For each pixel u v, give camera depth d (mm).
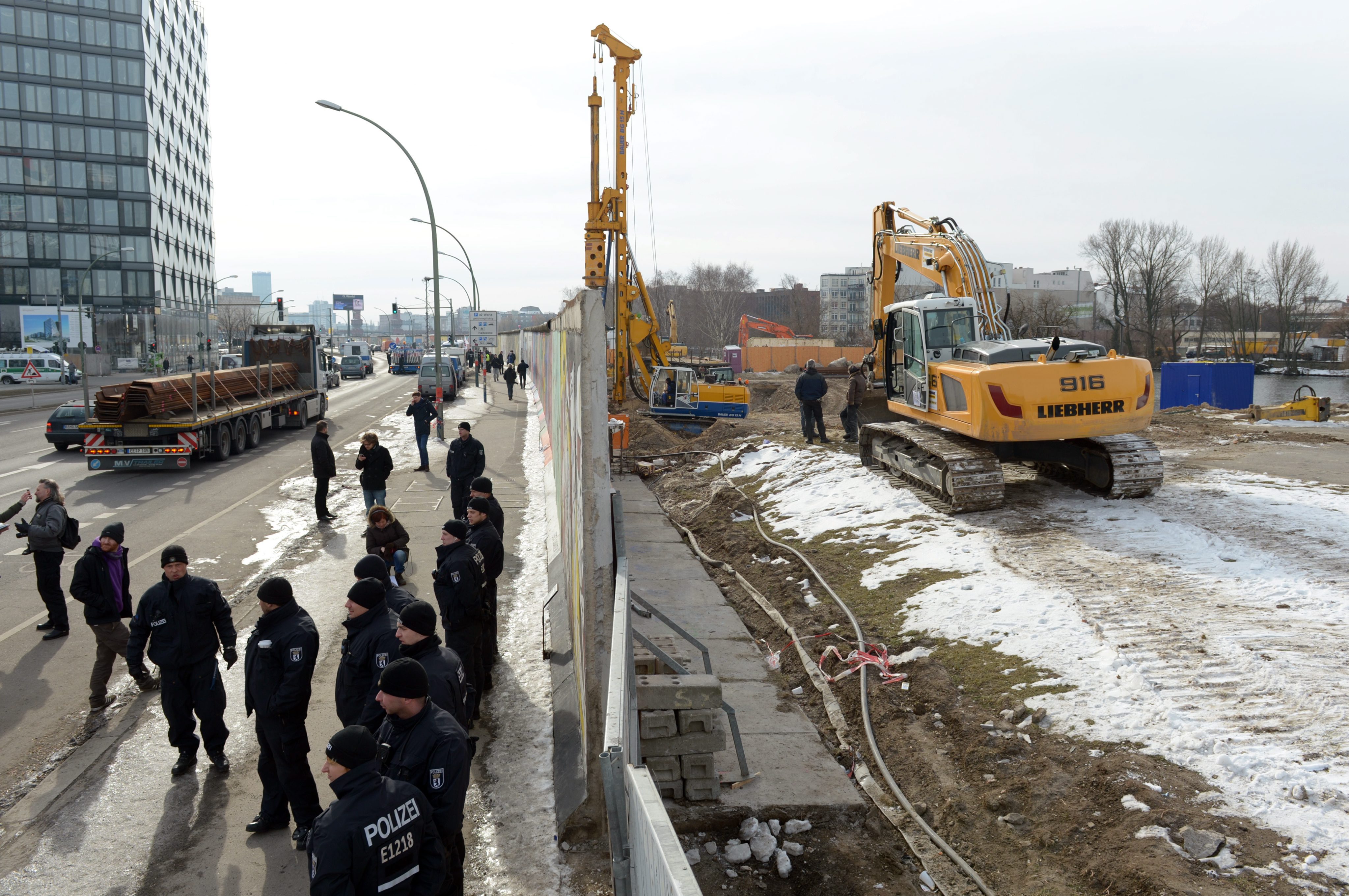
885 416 19625
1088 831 5418
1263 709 6117
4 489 17875
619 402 27641
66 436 22641
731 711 7203
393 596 6453
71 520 9664
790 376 58500
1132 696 6512
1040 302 69938
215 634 6676
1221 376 28219
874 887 5547
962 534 11039
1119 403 11484
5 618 10133
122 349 69125
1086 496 12320
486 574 8086
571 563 7684
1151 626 7578
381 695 4230
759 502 16031
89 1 79062
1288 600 7875
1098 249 75312
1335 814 5043
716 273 136000
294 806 5715
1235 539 9719
